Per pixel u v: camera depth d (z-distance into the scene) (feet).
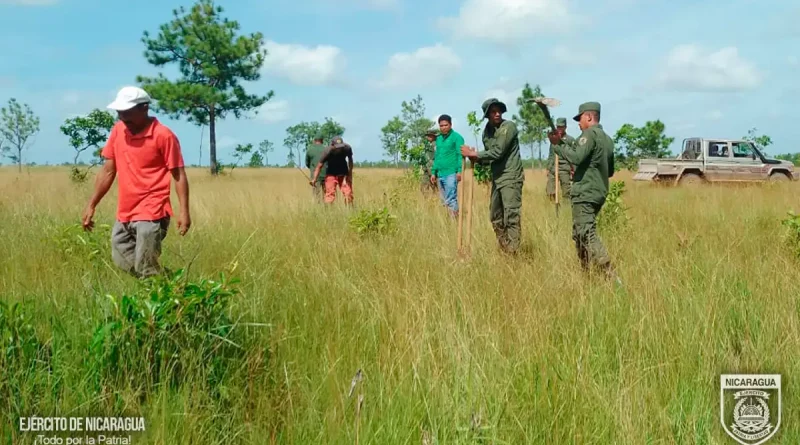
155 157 15.97
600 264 18.99
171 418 9.73
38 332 11.66
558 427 9.99
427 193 40.68
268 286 15.93
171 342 10.92
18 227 25.32
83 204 34.91
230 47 124.57
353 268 18.71
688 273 17.99
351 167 37.52
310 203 35.37
